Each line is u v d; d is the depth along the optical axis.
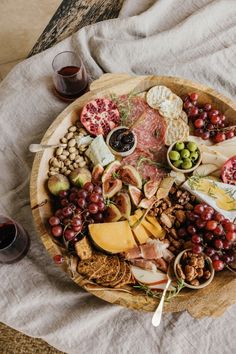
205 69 0.98
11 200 0.89
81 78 0.91
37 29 1.39
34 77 0.98
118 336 0.79
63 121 0.87
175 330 0.79
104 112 0.89
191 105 0.90
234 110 0.87
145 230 0.81
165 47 1.00
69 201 0.82
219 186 0.83
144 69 0.99
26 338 0.86
